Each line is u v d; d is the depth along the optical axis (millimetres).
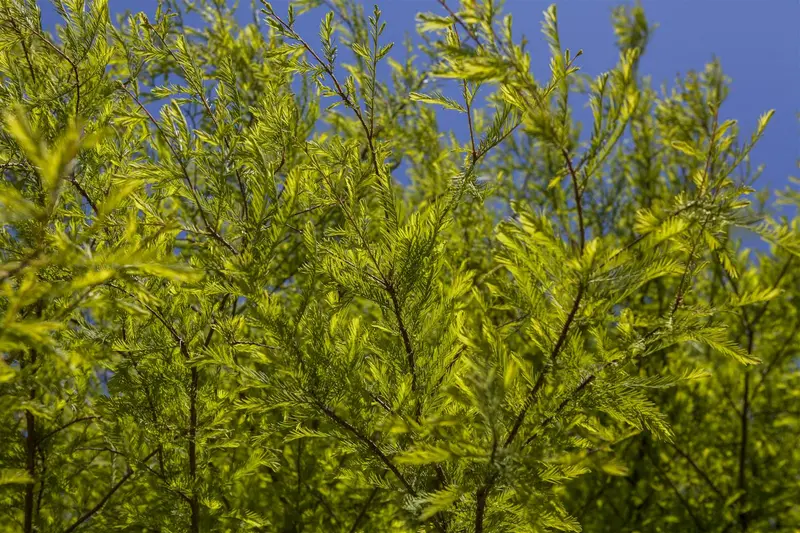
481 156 1870
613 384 1664
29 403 1701
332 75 1913
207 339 2055
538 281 1672
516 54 1553
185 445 1980
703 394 3570
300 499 2484
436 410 1761
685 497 3572
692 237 1624
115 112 2004
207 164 1924
